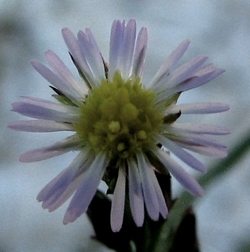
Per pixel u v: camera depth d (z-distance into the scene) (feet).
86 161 0.25
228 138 0.42
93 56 0.26
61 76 0.26
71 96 0.26
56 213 0.44
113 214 0.24
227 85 0.46
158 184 0.24
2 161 0.45
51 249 0.43
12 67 0.47
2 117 0.46
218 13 0.49
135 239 0.26
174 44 0.47
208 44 0.48
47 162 0.45
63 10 0.50
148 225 0.26
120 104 0.26
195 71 0.25
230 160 0.31
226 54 0.47
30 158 0.25
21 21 0.48
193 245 0.26
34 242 0.43
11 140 0.45
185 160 0.24
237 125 0.43
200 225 0.42
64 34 0.26
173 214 0.27
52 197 0.24
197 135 0.25
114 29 0.26
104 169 0.25
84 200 0.24
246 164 0.43
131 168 0.25
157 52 0.46
